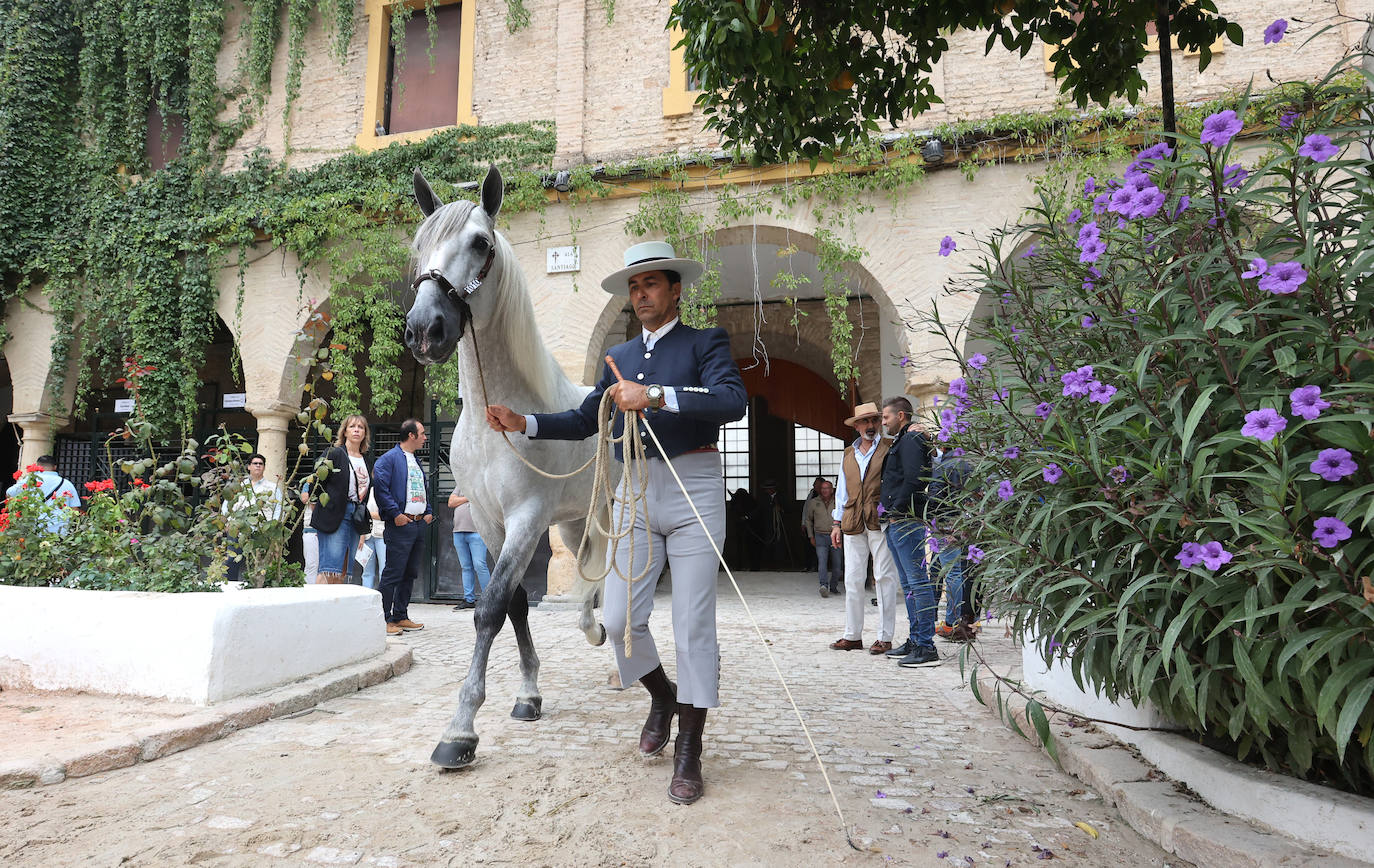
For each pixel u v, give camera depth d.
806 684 4.51
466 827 2.32
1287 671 1.81
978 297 8.09
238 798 2.54
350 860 2.10
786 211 8.70
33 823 2.32
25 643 3.81
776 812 2.47
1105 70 3.17
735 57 2.80
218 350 13.63
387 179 9.87
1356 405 1.60
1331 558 1.62
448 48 10.52
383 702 3.93
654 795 2.61
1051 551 2.32
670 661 5.08
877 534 5.70
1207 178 1.92
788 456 16.70
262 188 10.32
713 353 2.77
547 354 3.50
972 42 8.60
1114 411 2.24
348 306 9.66
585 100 9.62
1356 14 7.75
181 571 4.29
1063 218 2.55
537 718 3.58
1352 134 1.79
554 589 8.73
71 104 11.36
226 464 4.93
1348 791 2.02
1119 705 3.01
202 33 10.73
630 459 2.74
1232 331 1.70
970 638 2.97
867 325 12.33
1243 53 7.96
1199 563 1.89
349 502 6.44
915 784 2.76
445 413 10.21
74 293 10.82
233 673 3.62
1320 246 1.86
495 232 3.09
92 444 11.45
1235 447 1.88
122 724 3.16
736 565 15.79
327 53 10.68
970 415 2.77
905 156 8.34
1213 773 2.28
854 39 3.25
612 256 9.16
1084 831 2.34
